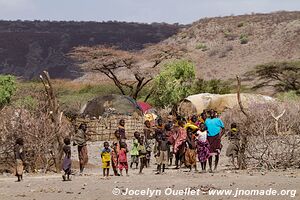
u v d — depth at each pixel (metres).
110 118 39.91
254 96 46.38
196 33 164.25
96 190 15.34
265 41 141.12
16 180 18.55
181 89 57.56
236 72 125.69
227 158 27.03
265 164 20.72
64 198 14.12
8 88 41.84
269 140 20.64
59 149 22.31
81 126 20.67
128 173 21.00
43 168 22.48
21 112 22.44
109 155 19.59
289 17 156.00
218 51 141.88
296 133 24.11
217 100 47.69
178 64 59.06
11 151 22.23
